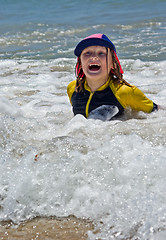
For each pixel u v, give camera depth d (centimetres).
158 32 909
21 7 1698
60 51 752
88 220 196
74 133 296
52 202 211
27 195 216
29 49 789
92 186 217
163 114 342
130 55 683
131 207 195
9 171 237
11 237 189
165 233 175
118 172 223
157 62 614
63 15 1362
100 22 1130
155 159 230
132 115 340
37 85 514
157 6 1422
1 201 215
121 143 259
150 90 454
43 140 287
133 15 1239
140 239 174
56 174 227
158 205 192
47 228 193
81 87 342
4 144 280
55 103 422
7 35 971
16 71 605
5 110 387
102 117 332
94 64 319
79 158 240
